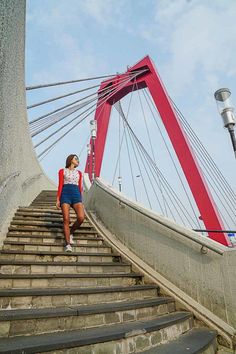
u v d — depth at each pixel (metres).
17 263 3.51
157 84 19.92
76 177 4.88
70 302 2.91
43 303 2.78
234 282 3.19
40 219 5.75
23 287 3.15
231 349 2.96
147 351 2.42
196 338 2.81
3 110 4.48
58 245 4.54
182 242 3.90
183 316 3.14
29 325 2.29
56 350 2.03
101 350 2.23
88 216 6.82
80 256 4.31
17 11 4.72
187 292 3.72
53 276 3.33
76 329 2.46
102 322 2.64
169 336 2.78
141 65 21.39
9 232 4.90
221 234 13.02
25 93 7.28
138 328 2.52
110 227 5.84
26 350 1.91
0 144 4.51
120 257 4.64
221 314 3.29
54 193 11.34
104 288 3.20
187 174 16.67
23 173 7.77
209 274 3.49
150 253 4.43
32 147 9.75
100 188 6.86
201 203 15.83
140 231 4.73
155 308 3.21
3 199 4.88
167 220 4.18
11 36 4.44
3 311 2.46
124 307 2.85
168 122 18.27
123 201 5.30
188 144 17.23
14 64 5.12
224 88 4.77
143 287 3.62
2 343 2.02
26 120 7.96
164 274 4.11
